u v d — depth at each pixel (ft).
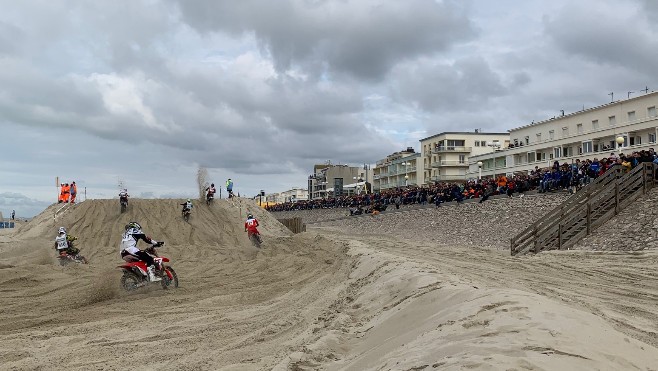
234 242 104.99
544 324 12.99
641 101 183.21
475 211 119.75
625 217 69.00
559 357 10.59
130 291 39.09
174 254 72.79
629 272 41.42
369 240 91.40
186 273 53.01
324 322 23.62
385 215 163.73
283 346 20.07
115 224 103.96
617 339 12.62
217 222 115.65
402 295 24.62
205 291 39.70
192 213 116.88
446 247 73.00
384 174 409.08
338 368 15.70
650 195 71.31
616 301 27.43
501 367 9.85
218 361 18.65
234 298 35.58
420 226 134.10
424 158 350.23
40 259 64.90
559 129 224.33
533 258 55.26
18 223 199.31
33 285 42.34
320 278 43.16
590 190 71.92
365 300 27.35
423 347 13.78
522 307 14.84
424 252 59.36
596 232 69.21
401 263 34.32
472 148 320.09
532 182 118.73
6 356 20.34
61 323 27.94
